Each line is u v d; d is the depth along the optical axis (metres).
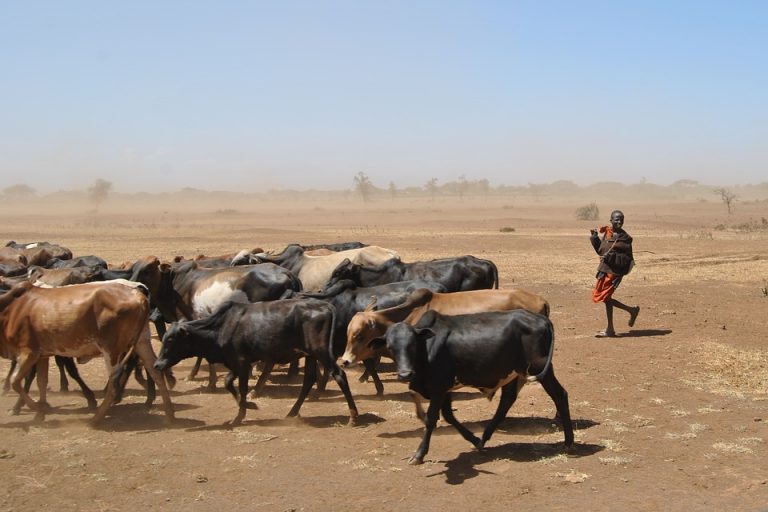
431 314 8.15
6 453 8.22
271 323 9.46
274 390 11.34
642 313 16.98
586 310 17.64
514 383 8.41
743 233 50.12
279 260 14.58
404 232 56.59
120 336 9.45
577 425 9.19
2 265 15.30
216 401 10.73
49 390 11.39
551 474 7.61
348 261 13.04
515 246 39.47
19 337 9.48
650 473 7.65
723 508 6.82
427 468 7.80
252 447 8.53
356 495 7.12
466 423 9.38
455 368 7.98
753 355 12.73
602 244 14.53
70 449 8.43
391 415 9.84
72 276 12.91
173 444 8.64
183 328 9.52
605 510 6.79
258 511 6.77
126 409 10.24
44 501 7.00
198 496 7.11
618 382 11.14
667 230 54.88
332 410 10.15
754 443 8.48
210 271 12.56
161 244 44.56
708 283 22.16
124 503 6.96
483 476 7.58
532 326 8.09
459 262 12.99
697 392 10.62
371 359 10.80
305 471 7.74
